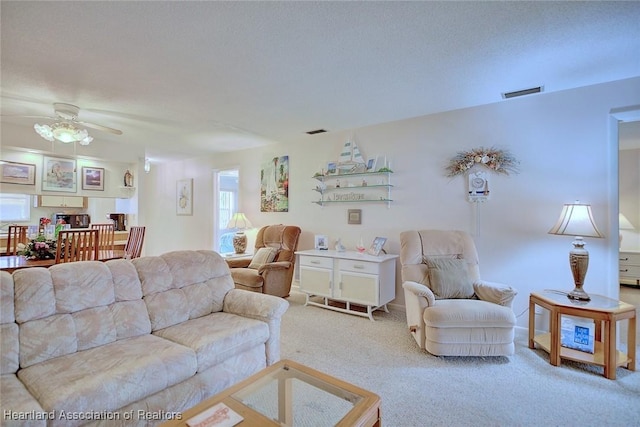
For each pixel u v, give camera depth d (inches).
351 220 166.6
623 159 202.2
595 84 108.9
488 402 77.7
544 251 117.9
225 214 302.5
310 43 82.4
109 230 173.0
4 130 153.7
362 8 68.2
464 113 133.8
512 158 123.3
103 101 125.1
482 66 95.5
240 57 89.9
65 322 69.5
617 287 106.3
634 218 199.5
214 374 73.1
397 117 146.5
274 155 202.2
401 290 148.9
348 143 165.0
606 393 81.3
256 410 53.5
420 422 70.5
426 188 143.3
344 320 135.8
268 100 124.6
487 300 108.0
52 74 100.5
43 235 150.1
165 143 203.3
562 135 114.6
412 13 69.9
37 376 58.2
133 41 81.2
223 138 188.2
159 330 82.4
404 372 92.0
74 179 185.3
